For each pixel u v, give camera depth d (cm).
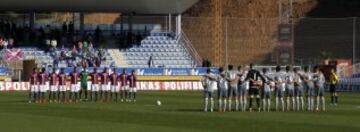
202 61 11394
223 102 5388
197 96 8012
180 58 11212
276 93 5484
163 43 11338
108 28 11744
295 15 13262
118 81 7044
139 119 4556
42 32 11012
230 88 5353
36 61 10100
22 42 10881
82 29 11244
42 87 6825
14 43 10838
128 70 9969
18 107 5869
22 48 10744
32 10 10506
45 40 10919
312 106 5503
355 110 5569
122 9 10588
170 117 4728
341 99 7450
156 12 10881
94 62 10550
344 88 9650
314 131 3778
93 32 11406
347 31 12456
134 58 11031
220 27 13175
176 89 10144
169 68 10244
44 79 6838
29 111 5341
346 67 10312
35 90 6806
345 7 13175
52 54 10681
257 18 13112
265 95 5403
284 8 13388
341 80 9681
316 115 4962
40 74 6812
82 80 7075
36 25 12056
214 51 13038
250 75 5388
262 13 13300
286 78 5453
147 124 4181
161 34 11488
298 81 5456
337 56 12425
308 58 12469
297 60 12381
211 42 13112
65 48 10819
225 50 12450
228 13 13638
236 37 13038
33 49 10744
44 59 10569
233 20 13150
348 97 7906
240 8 13550
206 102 5359
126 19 14050
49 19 14262
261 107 5725
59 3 10306
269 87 5391
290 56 10000
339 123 4275
